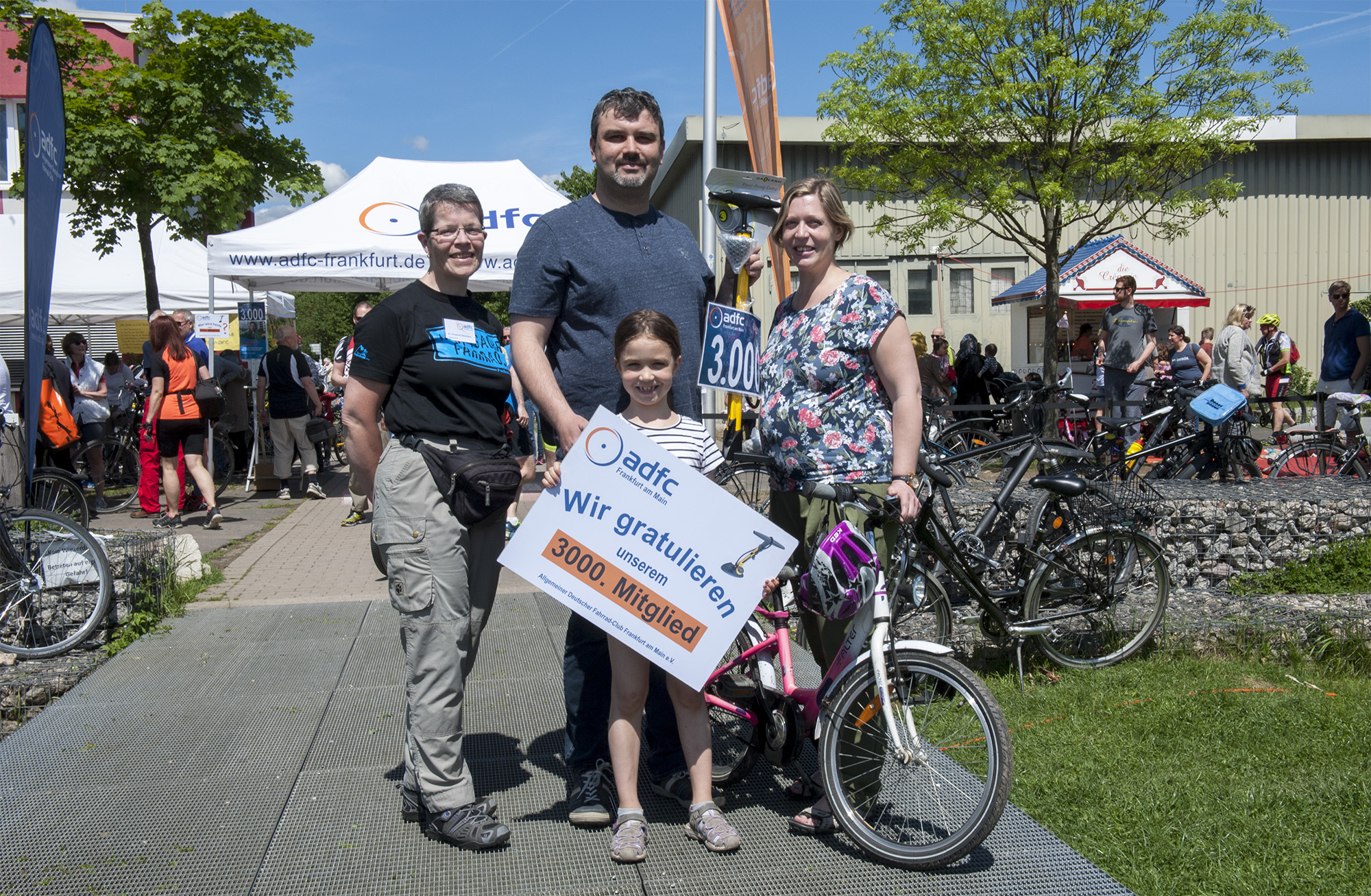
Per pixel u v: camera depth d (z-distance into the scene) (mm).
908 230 13664
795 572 3086
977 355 14109
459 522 2996
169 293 15828
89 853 2953
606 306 3164
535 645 5070
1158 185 13305
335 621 5520
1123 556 4902
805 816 3051
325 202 11133
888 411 3066
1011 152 12938
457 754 3047
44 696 4410
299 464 13742
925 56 12445
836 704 2977
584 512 2861
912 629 4664
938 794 2955
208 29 12875
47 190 5383
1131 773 3561
